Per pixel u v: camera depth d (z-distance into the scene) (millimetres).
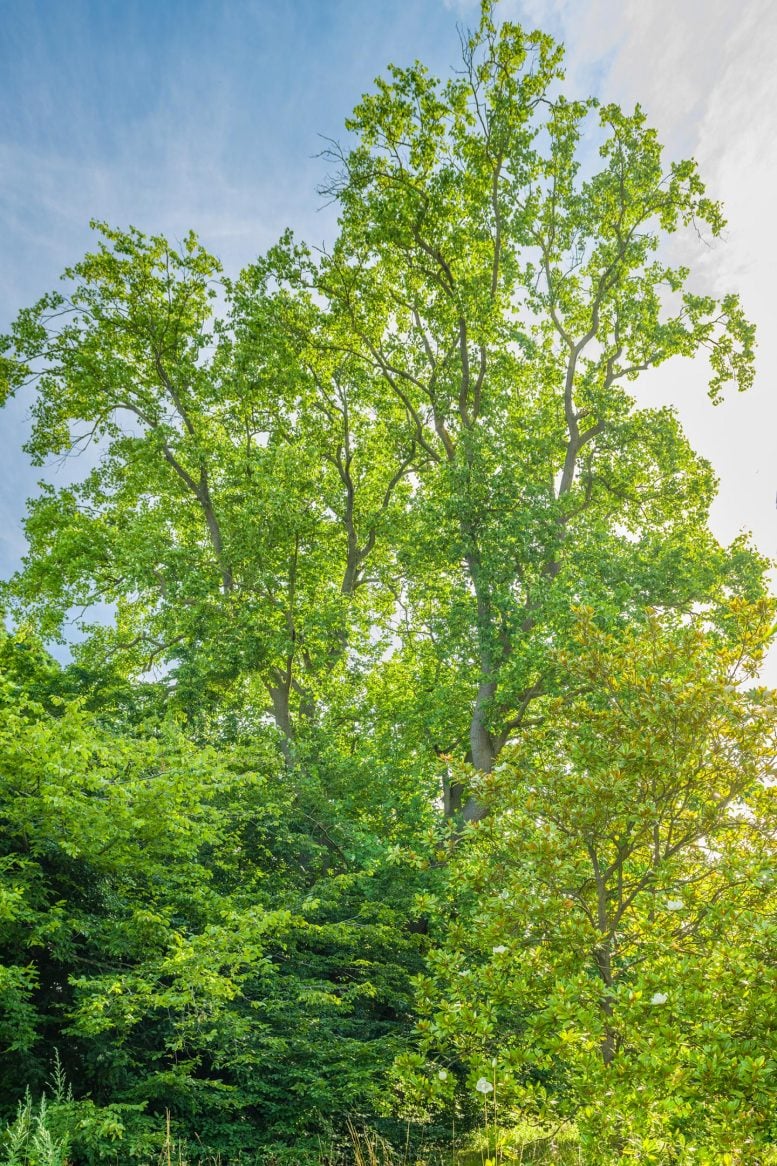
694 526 21281
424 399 22359
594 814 6555
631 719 6707
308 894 12656
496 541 17375
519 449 19891
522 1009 8906
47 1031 9195
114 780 10180
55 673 14773
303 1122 9977
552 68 19016
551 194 20250
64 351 22016
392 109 19172
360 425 23922
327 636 19469
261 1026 10555
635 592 16969
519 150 19141
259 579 19094
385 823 15258
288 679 19875
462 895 11898
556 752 7461
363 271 21547
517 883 6578
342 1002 12133
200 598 18641
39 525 22750
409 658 21797
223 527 20938
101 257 21516
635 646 7125
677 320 20750
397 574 23172
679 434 20547
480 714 17797
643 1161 5059
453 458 20719
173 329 21953
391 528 21844
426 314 20797
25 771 8883
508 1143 6926
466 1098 10898
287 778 15547
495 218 20062
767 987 5297
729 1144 4715
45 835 9141
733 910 5770
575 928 6078
